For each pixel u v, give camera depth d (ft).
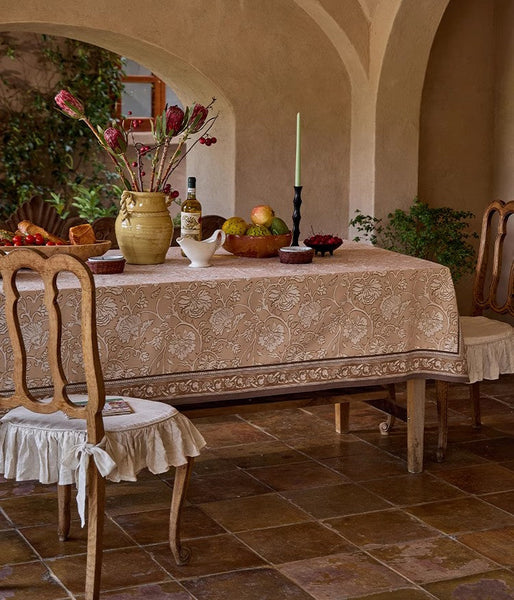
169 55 16.90
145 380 10.84
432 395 16.75
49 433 9.08
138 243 11.96
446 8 18.63
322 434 14.43
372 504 11.77
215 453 13.56
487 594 9.45
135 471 9.11
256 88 17.56
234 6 17.13
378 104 17.81
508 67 18.95
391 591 9.50
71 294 10.34
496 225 19.74
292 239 13.56
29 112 22.76
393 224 18.16
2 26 15.89
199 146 18.79
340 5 17.34
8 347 10.19
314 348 11.70
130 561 10.11
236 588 9.53
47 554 10.26
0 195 22.67
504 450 13.87
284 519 11.28
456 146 19.16
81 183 23.59
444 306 12.28
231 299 11.13
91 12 16.15
